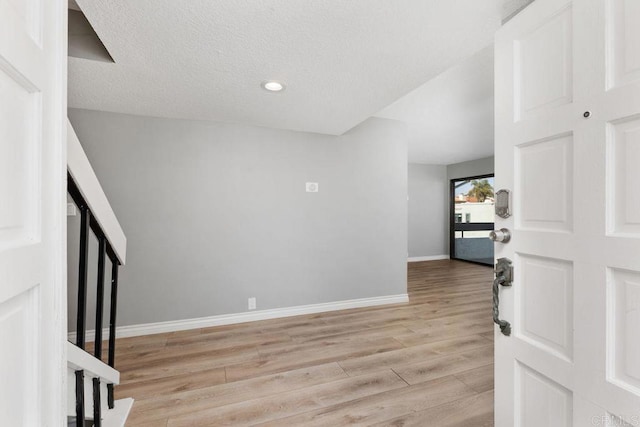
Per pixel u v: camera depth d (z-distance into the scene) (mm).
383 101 2232
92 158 2438
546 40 846
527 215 911
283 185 3010
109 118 2479
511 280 961
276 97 2156
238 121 2746
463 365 2051
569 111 776
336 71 1769
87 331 2422
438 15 1271
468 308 3309
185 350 2281
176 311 2676
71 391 1244
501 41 1008
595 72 713
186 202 2695
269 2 1185
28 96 546
